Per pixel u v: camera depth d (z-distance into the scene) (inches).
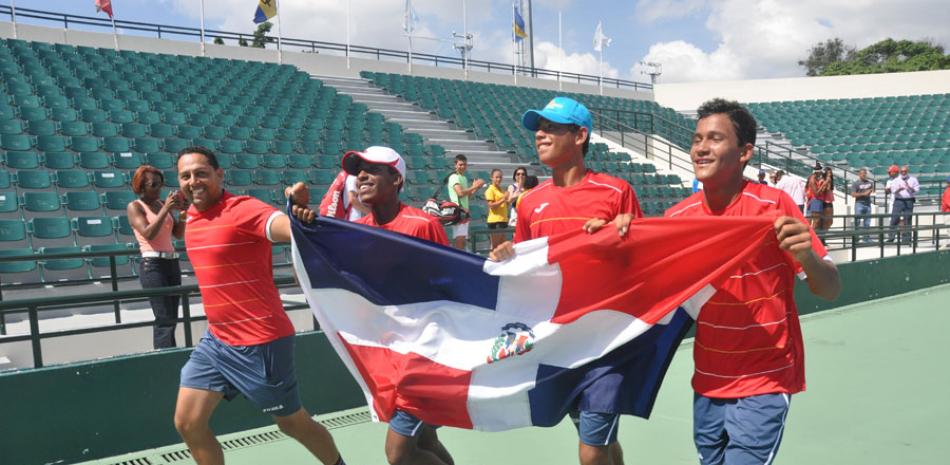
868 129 998.4
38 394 158.4
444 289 120.1
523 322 116.2
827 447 168.6
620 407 108.9
